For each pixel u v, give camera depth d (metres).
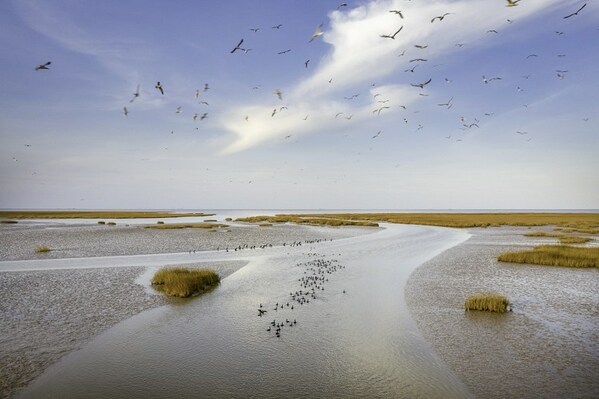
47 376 11.54
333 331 15.28
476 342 14.01
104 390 10.70
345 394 10.45
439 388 10.71
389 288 22.33
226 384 11.05
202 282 22.58
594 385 10.73
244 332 15.23
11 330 15.42
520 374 11.46
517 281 24.12
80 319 16.80
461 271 27.53
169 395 10.43
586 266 29.16
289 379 11.34
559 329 15.32
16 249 38.94
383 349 13.45
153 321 16.58
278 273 26.95
